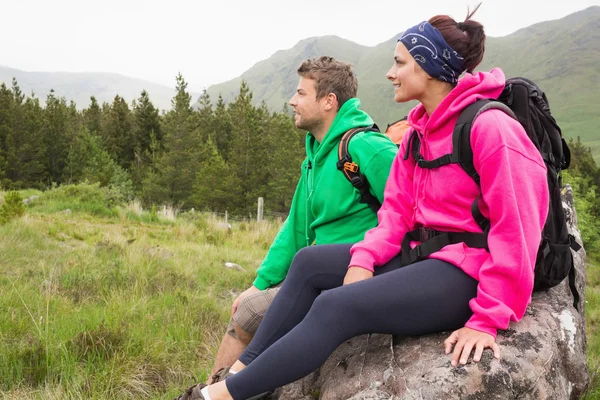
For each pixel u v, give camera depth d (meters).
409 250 2.02
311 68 2.65
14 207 11.82
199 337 4.52
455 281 1.83
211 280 7.72
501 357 1.76
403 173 2.18
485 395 1.70
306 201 2.71
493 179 1.74
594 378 3.84
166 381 3.64
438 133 1.95
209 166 41.81
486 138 1.75
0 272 6.71
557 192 1.99
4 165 54.59
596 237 27.92
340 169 2.49
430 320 1.85
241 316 2.51
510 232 1.71
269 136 52.38
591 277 14.91
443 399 1.71
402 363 1.91
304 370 1.84
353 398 1.87
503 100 2.00
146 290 6.15
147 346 4.00
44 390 3.21
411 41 2.00
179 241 12.27
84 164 54.34
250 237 14.61
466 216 1.89
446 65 1.96
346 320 1.83
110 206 17.50
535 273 1.98
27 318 4.59
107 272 6.72
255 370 1.86
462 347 1.77
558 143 1.98
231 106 74.88
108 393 3.27
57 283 6.04
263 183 46.62
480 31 1.99
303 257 2.13
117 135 64.06
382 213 2.18
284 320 2.10
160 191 43.12
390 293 1.82
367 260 2.00
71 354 3.68
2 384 3.32
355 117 2.60
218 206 41.50
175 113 48.59
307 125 2.71
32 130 57.19
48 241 9.39
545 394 1.77
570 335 1.99
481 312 1.74
